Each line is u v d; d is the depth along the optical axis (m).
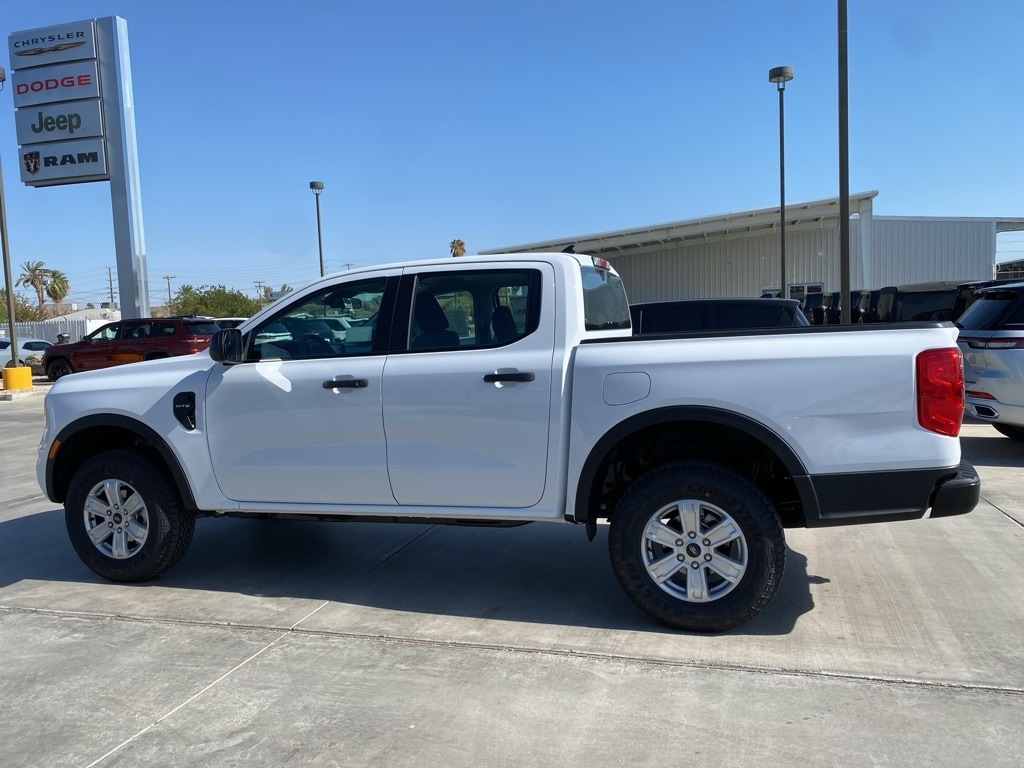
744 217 27.66
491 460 4.17
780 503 4.25
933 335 3.70
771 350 3.77
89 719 3.28
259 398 4.54
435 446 4.25
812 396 3.71
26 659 3.88
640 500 3.93
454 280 4.36
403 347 4.39
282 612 4.43
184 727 3.20
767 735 3.02
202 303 65.62
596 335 4.48
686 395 3.82
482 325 4.29
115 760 2.98
